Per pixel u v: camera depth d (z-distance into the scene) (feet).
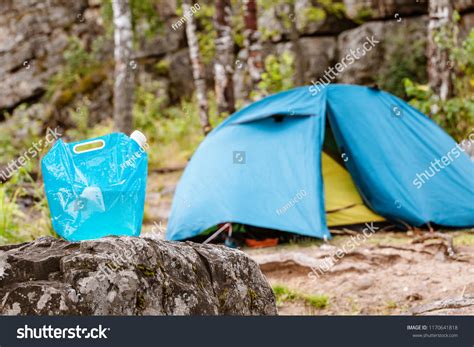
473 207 27.20
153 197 41.11
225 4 47.52
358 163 28.17
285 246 25.68
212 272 10.51
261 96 40.75
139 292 9.36
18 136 69.92
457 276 19.89
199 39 65.10
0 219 26.04
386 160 28.04
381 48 63.93
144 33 70.38
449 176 28.02
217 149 28.50
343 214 28.27
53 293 9.00
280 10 67.36
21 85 73.92
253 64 41.09
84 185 10.46
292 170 27.09
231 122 29.40
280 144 27.84
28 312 8.95
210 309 10.01
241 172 27.45
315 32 66.64
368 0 64.49
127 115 45.42
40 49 75.05
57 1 75.61
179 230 27.09
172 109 67.46
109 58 73.56
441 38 38.88
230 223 26.21
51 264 9.34
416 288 19.27
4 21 76.23
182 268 10.05
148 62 71.97
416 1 63.36
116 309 9.18
